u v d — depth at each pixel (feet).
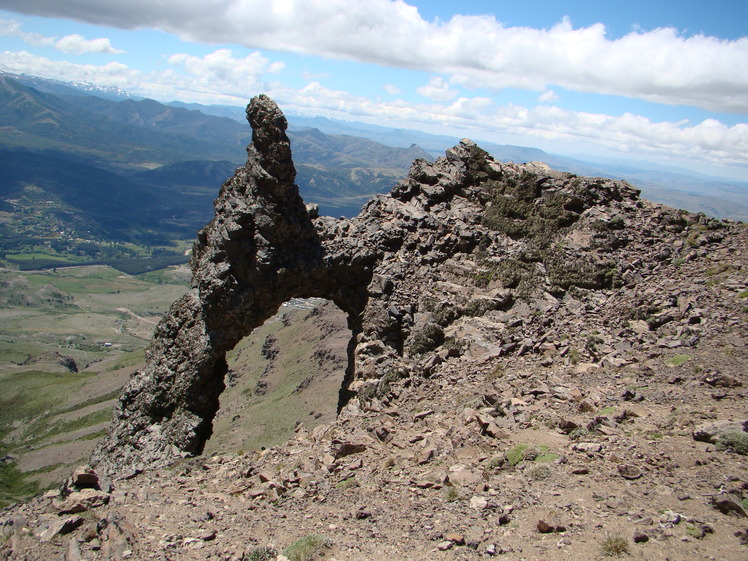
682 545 33.40
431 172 127.13
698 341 71.10
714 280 88.74
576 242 110.01
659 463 44.55
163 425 105.91
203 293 106.11
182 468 73.61
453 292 105.91
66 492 58.03
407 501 47.88
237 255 104.42
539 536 37.76
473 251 114.62
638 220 115.24
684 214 117.50
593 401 59.77
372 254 110.63
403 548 39.68
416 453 59.11
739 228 110.93
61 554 45.93
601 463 46.96
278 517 49.19
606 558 33.37
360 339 104.06
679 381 61.52
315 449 67.87
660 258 104.78
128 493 59.93
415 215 118.42
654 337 76.28
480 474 49.44
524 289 103.71
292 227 104.83
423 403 79.51
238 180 109.40
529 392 67.46
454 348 94.27
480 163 130.21
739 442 44.39
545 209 118.11
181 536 47.03
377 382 92.12
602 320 86.94
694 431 48.21
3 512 56.54
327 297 114.01
